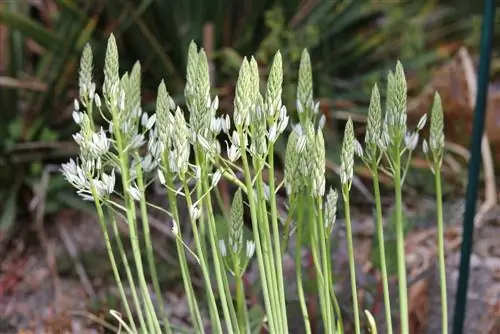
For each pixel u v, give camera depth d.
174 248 2.28
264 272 1.30
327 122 2.66
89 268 2.29
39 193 2.48
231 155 1.26
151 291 2.16
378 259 1.73
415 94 2.99
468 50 3.24
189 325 2.01
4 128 2.61
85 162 1.29
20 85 2.58
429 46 3.40
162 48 2.77
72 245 2.38
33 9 3.07
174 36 2.74
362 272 1.85
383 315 1.79
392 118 1.27
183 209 2.35
